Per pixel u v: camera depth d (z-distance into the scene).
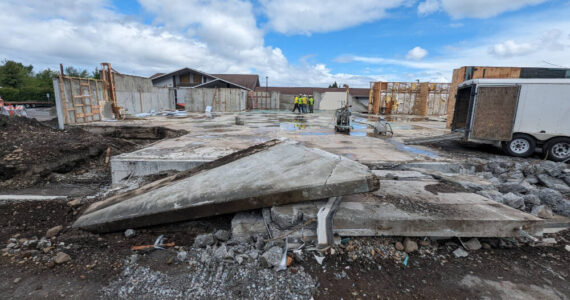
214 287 2.53
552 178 5.15
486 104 6.94
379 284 2.59
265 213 3.31
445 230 3.04
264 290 2.47
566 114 6.32
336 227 3.04
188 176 4.27
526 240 3.24
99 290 2.53
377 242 3.11
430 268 2.83
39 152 6.54
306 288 2.49
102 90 15.41
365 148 7.57
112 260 3.01
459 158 6.41
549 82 6.35
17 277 2.69
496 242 3.22
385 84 24.98
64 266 2.88
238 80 43.34
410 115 24.53
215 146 7.22
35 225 3.87
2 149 6.32
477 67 11.20
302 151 4.25
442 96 24.36
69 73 60.97
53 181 6.10
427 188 4.03
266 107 32.41
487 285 2.60
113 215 3.64
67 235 3.54
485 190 4.14
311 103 25.69
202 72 34.62
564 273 2.77
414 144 8.28
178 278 2.67
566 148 6.46
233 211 3.37
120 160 5.68
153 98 21.94
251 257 2.85
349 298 2.41
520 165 5.75
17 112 19.06
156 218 3.51
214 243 3.20
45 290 2.51
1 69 51.22
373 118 19.48
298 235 2.99
